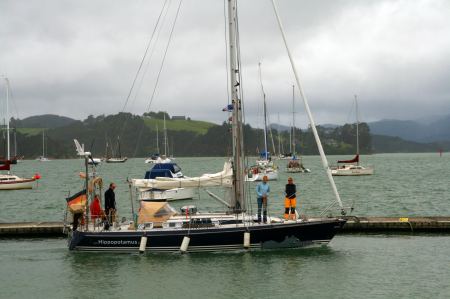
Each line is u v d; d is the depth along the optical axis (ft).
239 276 63.10
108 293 58.39
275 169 271.69
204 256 71.97
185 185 83.35
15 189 216.95
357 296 55.83
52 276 65.21
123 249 74.23
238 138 77.87
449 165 430.20
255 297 55.93
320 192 183.32
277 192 183.01
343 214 76.33
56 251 79.30
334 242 82.99
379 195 169.68
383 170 347.97
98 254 74.84
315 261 69.56
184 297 56.49
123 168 472.44
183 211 79.00
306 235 74.49
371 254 73.72
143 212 75.66
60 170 456.04
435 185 208.03
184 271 65.41
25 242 88.58
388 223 92.43
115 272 65.92
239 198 78.43
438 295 55.77
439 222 91.61
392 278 62.03
